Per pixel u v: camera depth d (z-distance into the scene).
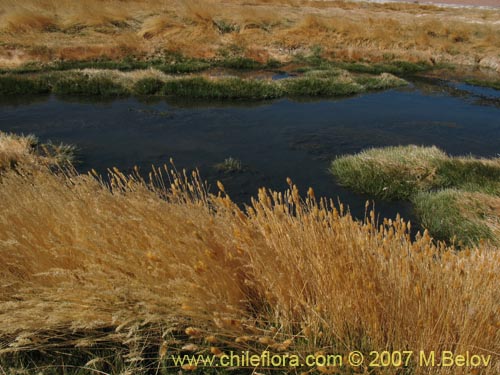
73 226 2.52
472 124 11.16
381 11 32.78
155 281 2.24
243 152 8.48
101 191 2.90
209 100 12.26
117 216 2.48
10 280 2.34
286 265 2.30
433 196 6.41
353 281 2.12
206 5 21.59
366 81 15.27
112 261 2.26
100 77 12.71
